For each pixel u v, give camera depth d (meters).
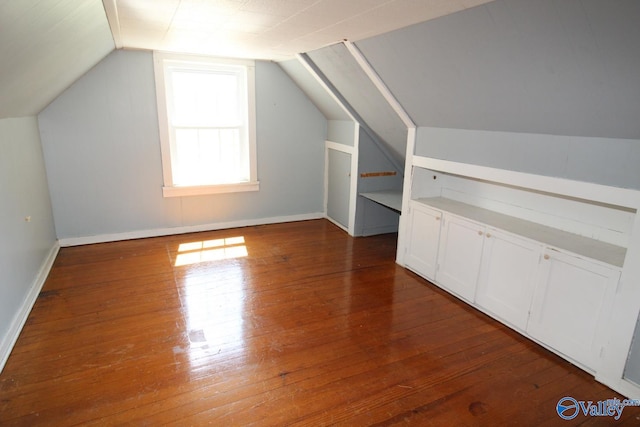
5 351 2.21
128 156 4.04
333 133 4.86
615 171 1.97
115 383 2.05
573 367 2.27
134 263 3.62
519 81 2.06
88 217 4.01
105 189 4.02
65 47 2.20
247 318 2.74
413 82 2.77
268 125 4.67
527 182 2.42
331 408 1.92
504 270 2.67
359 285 3.31
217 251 3.99
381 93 3.25
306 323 2.70
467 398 2.01
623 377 2.04
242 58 4.26
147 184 4.20
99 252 3.86
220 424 1.80
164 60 3.92
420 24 2.17
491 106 2.41
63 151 3.74
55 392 1.98
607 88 1.73
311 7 2.03
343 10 2.05
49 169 3.72
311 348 2.41
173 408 1.89
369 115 3.89
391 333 2.60
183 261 3.70
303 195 5.13
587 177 2.10
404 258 3.69
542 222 2.80
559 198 2.67
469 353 2.39
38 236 3.21
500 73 2.10
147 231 4.32
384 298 3.09
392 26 2.29
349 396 2.00
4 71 1.73
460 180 3.45
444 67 2.38
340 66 3.36
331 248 4.18
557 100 2.00
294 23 2.39
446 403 1.97
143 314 2.74
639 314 1.95
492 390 2.07
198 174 4.49
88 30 2.28
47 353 2.28
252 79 4.41
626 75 1.61
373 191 4.54
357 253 4.05
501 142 2.57
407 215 3.60
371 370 2.21
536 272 2.45
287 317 2.77
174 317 2.72
